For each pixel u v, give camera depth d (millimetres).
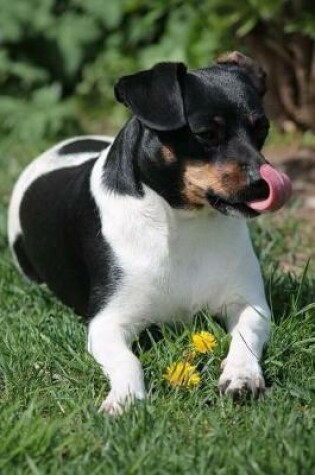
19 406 5594
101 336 6047
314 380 5754
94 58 12562
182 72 5738
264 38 10391
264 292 6402
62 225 6738
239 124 5660
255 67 6176
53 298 7211
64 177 7094
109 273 6203
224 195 5613
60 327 6492
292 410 5395
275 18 10102
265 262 7574
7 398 5734
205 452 4918
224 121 5637
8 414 5273
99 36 12500
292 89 10703
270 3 9859
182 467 4828
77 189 6668
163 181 5855
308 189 9453
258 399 5555
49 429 5062
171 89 5602
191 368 5715
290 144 10656
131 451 4957
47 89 12023
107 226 6223
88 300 6562
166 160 5781
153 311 6246
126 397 5453
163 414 5363
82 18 12500
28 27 12562
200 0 10766
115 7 12297
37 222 7137
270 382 5824
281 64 10570
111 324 6152
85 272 6531
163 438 5066
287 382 5715
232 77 5820
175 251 6094
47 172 7406
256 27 10328
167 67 5672
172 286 6160
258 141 5777
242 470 4719
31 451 4969
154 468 4805
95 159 6832
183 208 5914
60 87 12367
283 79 10648
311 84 10508
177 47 11711
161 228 6059
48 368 6035
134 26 12250
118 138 6273
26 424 5145
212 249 6141
